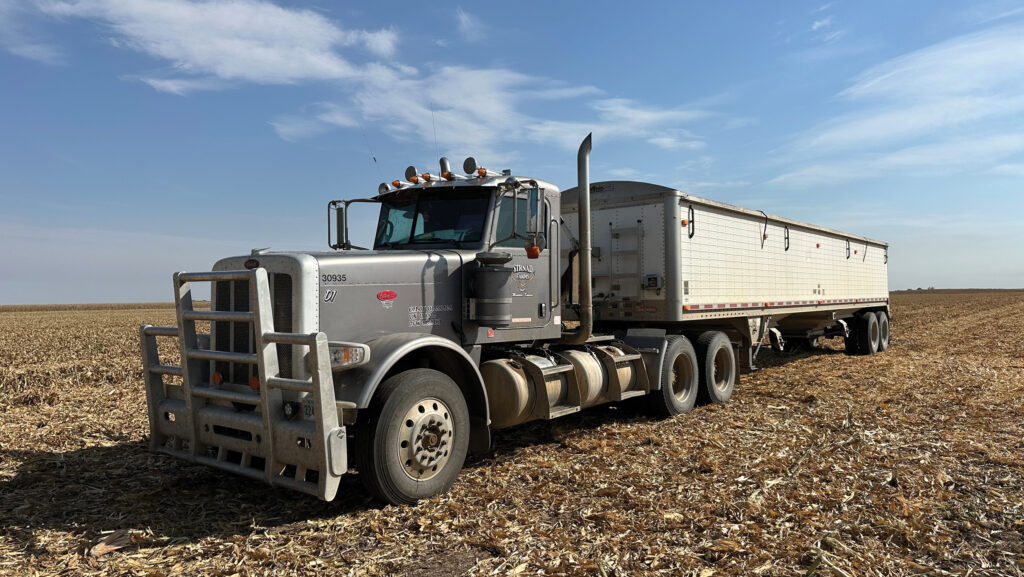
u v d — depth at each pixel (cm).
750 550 393
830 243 1432
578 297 765
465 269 600
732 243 1020
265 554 397
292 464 452
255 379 477
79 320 4022
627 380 769
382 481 473
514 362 629
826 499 481
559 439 704
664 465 589
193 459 512
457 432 525
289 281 484
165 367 537
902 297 8138
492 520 454
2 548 414
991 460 586
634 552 395
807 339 1502
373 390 463
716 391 916
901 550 397
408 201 661
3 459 636
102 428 775
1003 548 400
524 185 617
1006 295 8481
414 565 385
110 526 454
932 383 1034
